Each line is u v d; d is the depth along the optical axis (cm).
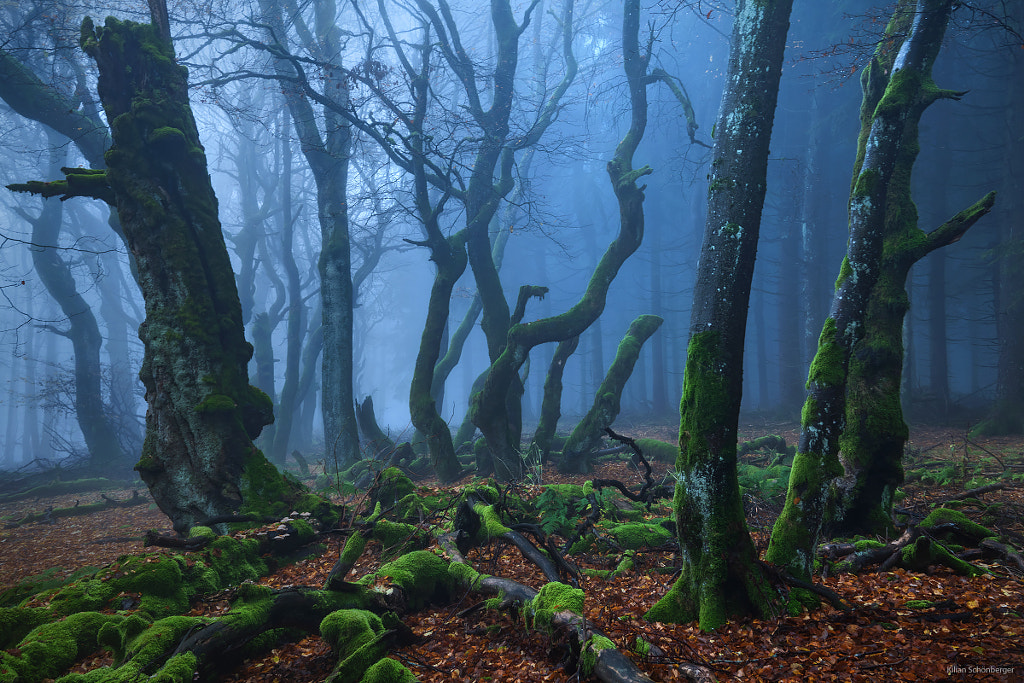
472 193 1703
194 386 980
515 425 1688
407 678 457
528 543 688
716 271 564
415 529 814
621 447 1639
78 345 2652
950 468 1263
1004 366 1894
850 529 822
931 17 755
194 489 951
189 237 1036
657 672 455
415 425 1597
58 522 1562
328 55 2117
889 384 831
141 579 635
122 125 1008
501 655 520
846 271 692
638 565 776
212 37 1611
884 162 708
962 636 491
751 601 547
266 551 834
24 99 1755
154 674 450
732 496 562
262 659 557
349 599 595
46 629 539
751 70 568
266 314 2889
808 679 432
